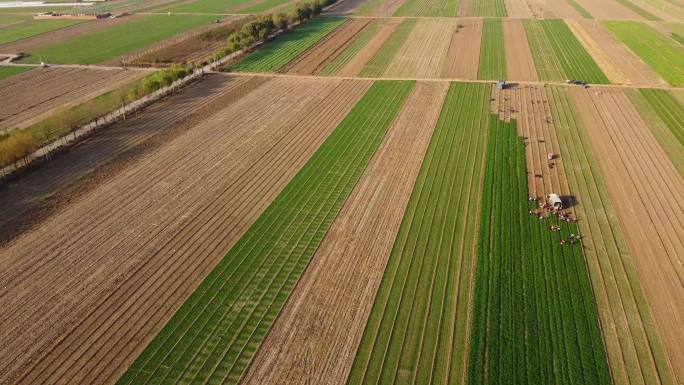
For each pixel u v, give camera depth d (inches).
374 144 1811.0
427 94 2289.6
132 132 1941.4
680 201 1444.4
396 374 930.1
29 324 1045.8
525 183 1535.4
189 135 1907.0
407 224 1350.9
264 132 1924.2
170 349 986.1
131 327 1037.8
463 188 1517.0
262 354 973.2
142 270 1194.6
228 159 1716.3
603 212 1396.4
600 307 1075.3
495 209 1407.5
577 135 1856.5
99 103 2219.5
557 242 1272.1
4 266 1208.8
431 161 1680.6
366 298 1103.0
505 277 1154.7
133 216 1402.6
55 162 1715.1
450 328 1027.9
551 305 1075.3
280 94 2330.2
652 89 2293.3
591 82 2402.8
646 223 1347.2
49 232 1336.1
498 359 953.5
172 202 1466.5
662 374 925.2
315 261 1218.0
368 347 984.9
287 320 1048.8
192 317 1059.3
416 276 1164.5
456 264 1200.2
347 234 1314.0
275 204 1451.8
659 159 1678.2
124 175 1620.3
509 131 1891.0
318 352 975.0
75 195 1508.4
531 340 992.2
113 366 952.3
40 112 2160.4
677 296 1100.5
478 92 2294.5
